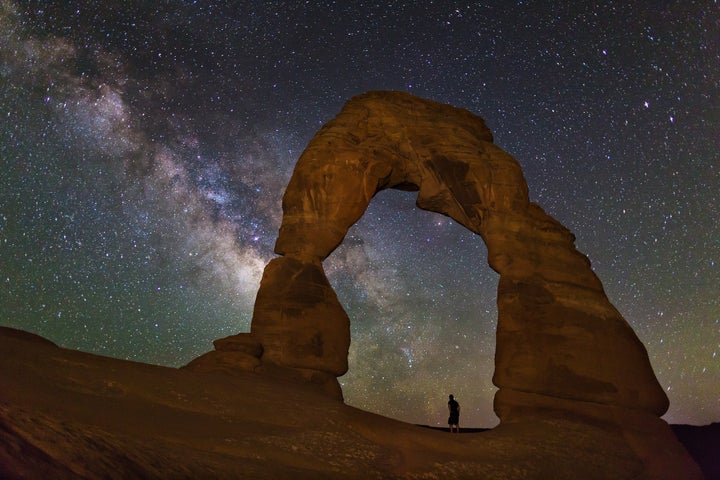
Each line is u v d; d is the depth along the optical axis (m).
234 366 15.55
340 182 18.22
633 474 13.75
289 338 16.70
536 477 11.89
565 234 18.39
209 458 7.91
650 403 16.02
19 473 5.14
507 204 18.23
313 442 10.20
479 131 20.23
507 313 16.92
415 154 19.05
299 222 18.17
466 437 13.43
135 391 10.27
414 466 10.45
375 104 19.67
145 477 6.45
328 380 16.80
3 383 8.61
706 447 16.36
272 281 17.56
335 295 17.73
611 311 17.19
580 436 14.41
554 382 15.93
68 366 10.31
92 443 6.52
